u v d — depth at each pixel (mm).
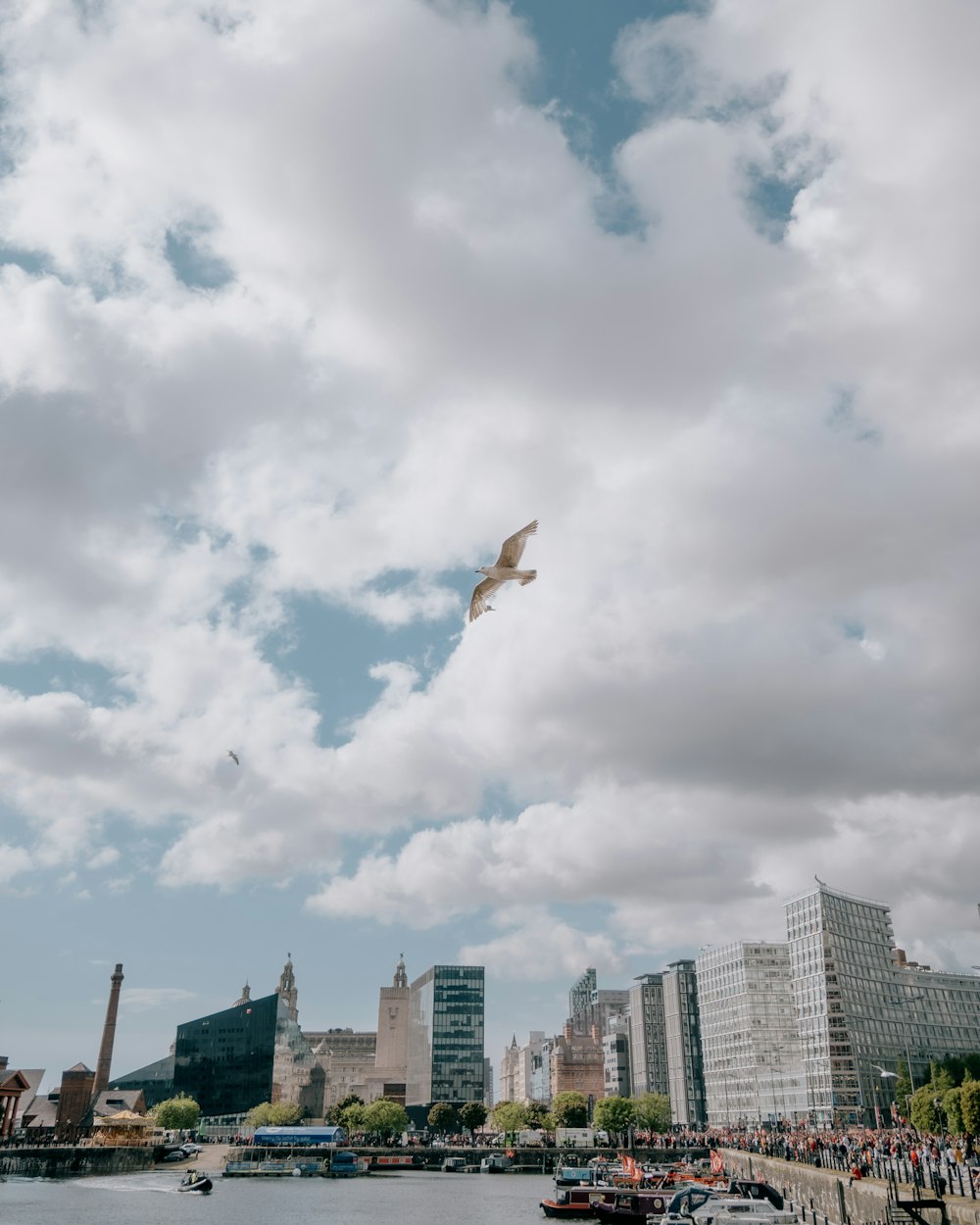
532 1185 163250
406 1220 109000
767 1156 117750
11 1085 182375
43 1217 104938
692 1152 184750
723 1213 75375
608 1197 106438
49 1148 160750
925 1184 64562
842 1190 73438
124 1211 111688
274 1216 110875
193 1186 137875
